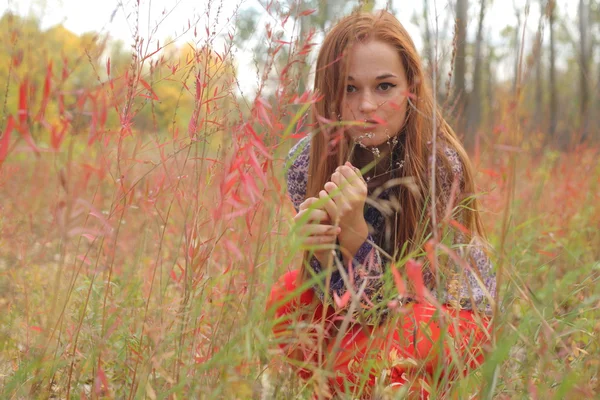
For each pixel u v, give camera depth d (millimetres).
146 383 1248
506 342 1104
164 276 2156
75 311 1770
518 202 2336
